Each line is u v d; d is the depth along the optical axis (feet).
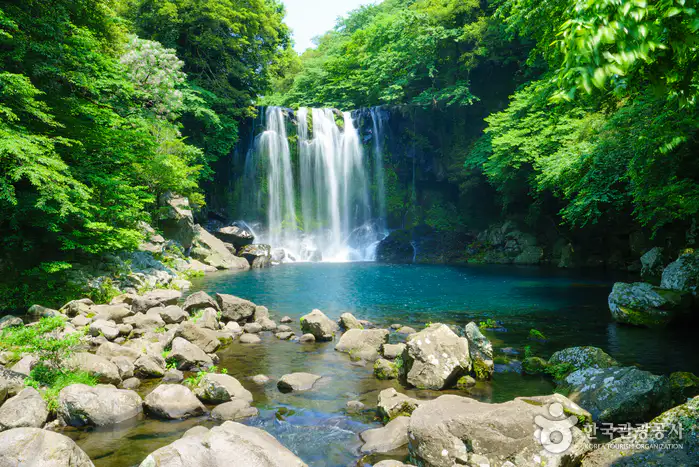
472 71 117.91
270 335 36.22
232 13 112.68
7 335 26.94
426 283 70.69
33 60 48.47
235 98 120.06
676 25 8.87
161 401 20.33
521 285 67.92
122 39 80.79
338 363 28.63
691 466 12.42
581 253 96.78
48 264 42.14
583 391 21.12
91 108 53.62
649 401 18.97
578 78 8.71
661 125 30.32
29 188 46.73
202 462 13.80
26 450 13.56
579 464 14.62
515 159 83.82
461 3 115.24
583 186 55.36
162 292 45.32
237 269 91.76
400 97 135.95
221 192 124.26
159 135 80.74
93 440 17.76
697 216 52.16
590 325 39.83
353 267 98.22
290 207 128.98
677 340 33.94
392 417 19.81
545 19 51.26
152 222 80.38
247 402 21.50
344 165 135.95
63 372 22.71
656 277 60.59
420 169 135.23
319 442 17.87
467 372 24.98
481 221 127.54
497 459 14.17
